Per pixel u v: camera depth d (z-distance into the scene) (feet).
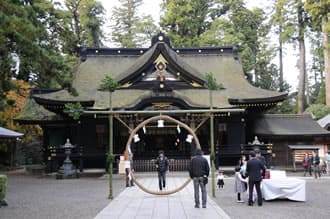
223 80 116.67
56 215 39.63
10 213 41.04
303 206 44.70
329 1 129.08
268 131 108.58
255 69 176.45
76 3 178.09
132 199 51.19
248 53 158.61
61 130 113.29
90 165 103.91
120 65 124.47
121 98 103.35
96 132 102.53
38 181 82.74
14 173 108.47
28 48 60.54
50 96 104.27
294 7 148.56
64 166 90.27
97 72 120.88
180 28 163.43
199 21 167.12
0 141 122.93
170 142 105.81
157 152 103.04
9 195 57.62
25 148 142.92
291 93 180.14
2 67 63.98
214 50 128.77
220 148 101.76
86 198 53.26
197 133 103.91
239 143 102.22
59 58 76.79
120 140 102.89
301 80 156.56
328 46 133.18
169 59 102.47
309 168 88.53
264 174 46.21
